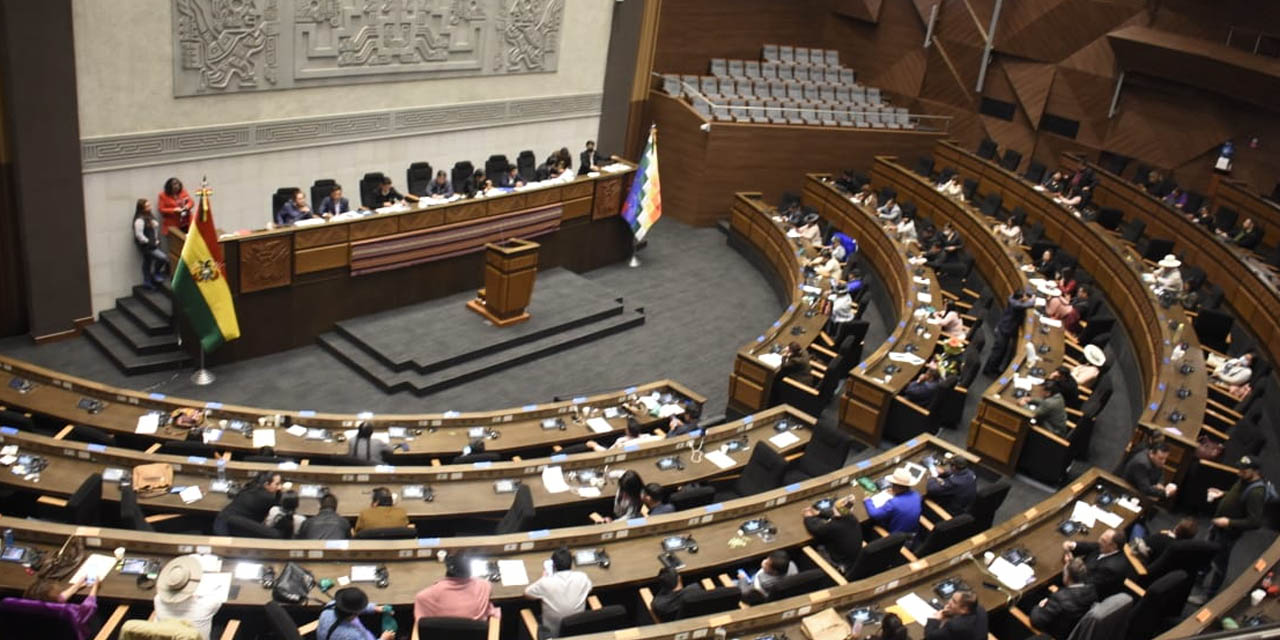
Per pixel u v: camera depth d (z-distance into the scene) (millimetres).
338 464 10734
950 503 10406
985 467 12383
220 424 10898
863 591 8328
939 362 13734
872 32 26469
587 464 10445
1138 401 14406
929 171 23219
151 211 14305
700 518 9406
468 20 17906
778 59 25578
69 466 9320
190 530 9461
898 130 24016
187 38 14070
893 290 17844
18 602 6828
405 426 11297
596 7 20438
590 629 7523
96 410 10828
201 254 12633
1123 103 22828
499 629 8250
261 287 13812
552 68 20000
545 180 17625
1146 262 17219
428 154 18328
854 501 10180
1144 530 9766
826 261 17922
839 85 25125
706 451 11148
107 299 14266
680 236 21656
